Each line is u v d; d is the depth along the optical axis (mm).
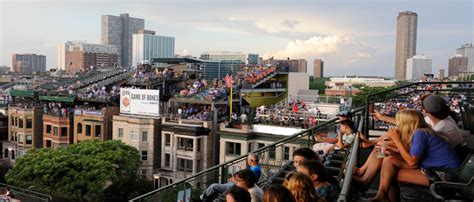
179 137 56969
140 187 51625
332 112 58812
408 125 6758
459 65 194375
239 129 52250
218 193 11758
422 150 6457
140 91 61875
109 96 70062
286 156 14477
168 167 58812
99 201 46844
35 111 74188
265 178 13789
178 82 77188
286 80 77312
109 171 45875
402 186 8555
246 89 66562
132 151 52156
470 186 5383
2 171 72688
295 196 5512
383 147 7086
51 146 70875
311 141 13195
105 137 65312
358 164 8438
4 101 89750
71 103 76562
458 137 7117
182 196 13547
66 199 46969
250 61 125250
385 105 23578
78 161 45531
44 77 138125
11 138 77688
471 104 10477
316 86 154125
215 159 56531
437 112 7156
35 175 45656
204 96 62688
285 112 55750
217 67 111750
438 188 5629
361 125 10227
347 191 5129
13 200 35812
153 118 59938
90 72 99875
